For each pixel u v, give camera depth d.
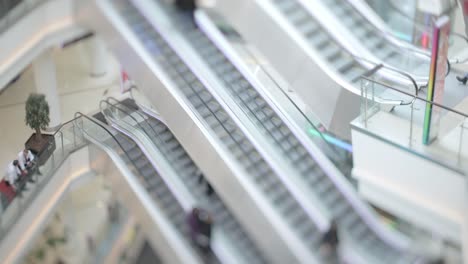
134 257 22.14
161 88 16.83
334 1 17.17
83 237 21.30
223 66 17.78
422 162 13.95
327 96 16.03
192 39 18.33
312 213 15.77
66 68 22.45
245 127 16.66
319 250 15.30
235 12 17.25
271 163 16.17
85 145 17.83
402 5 16.41
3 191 15.81
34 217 16.48
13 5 14.92
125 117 18.53
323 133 17.42
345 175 16.12
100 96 21.05
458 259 14.42
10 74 15.05
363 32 16.80
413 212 14.67
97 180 23.20
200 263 16.12
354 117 15.68
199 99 17.03
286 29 16.22
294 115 17.39
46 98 18.02
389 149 14.42
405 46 16.38
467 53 16.02
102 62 21.89
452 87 15.56
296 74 16.59
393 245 15.66
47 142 17.09
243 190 15.82
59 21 16.30
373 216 16.06
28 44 15.45
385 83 15.46
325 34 16.67
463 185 13.54
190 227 15.61
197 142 16.53
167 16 18.69
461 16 15.91
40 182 16.50
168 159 17.72
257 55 20.77
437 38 12.81
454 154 13.76
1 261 15.29
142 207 17.02
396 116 14.81
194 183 17.44
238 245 16.41
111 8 17.44
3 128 19.09
